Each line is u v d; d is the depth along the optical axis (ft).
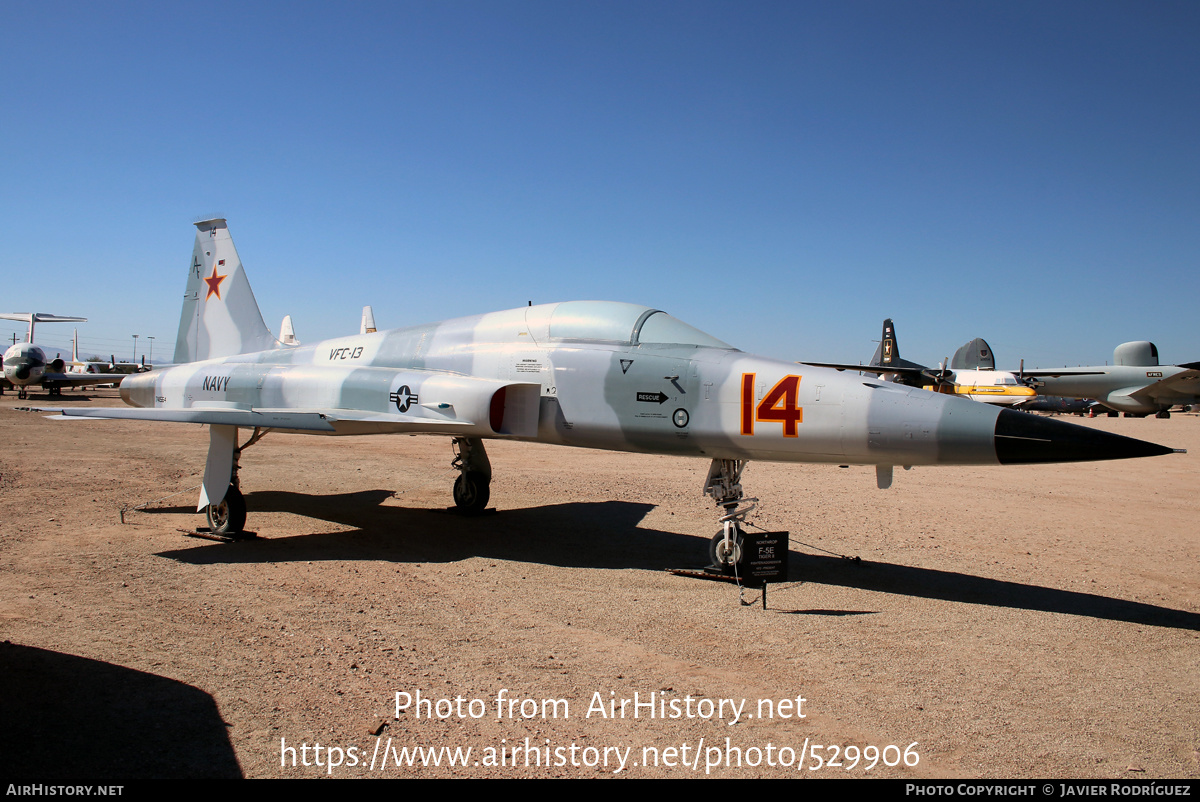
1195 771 10.70
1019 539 27.78
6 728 10.99
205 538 24.93
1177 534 29.01
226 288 36.73
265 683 13.12
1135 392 139.54
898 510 34.27
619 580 21.11
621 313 24.72
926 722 12.22
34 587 18.52
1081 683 13.98
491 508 32.53
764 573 18.52
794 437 20.11
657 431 22.24
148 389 33.99
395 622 16.78
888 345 166.20
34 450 47.39
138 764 10.16
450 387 24.26
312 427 23.56
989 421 17.78
